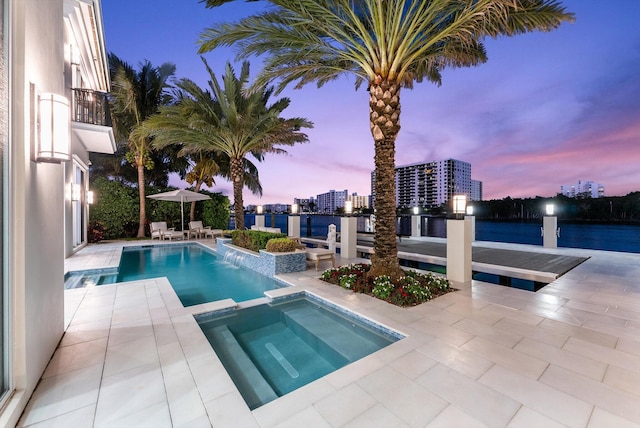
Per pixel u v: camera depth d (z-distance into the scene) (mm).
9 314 1932
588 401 2080
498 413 1958
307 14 4641
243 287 5961
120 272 7324
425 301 4332
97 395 2133
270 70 5742
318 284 5438
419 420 1899
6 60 1895
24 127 2006
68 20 6953
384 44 4750
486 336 3164
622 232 13359
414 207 13148
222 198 17094
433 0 4270
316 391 2215
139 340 3043
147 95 13742
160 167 18875
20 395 1944
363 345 3432
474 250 9023
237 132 9930
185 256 9773
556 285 5164
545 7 4289
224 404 2059
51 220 2707
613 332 3252
